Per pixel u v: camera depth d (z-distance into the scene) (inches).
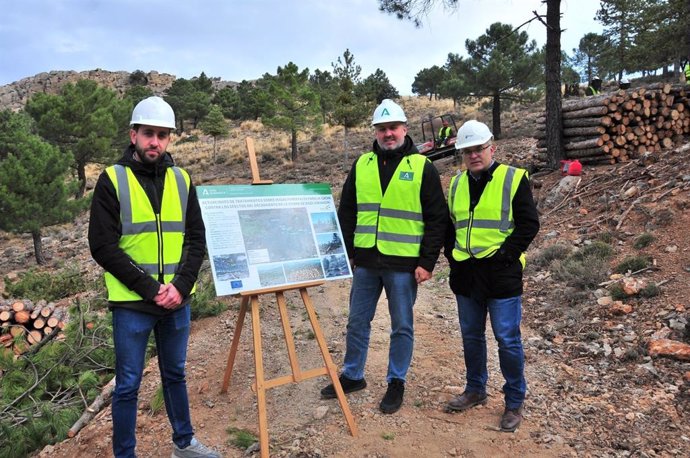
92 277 494.9
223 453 141.5
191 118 2130.9
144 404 169.9
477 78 820.0
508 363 142.7
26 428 177.0
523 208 138.5
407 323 153.9
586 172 395.2
